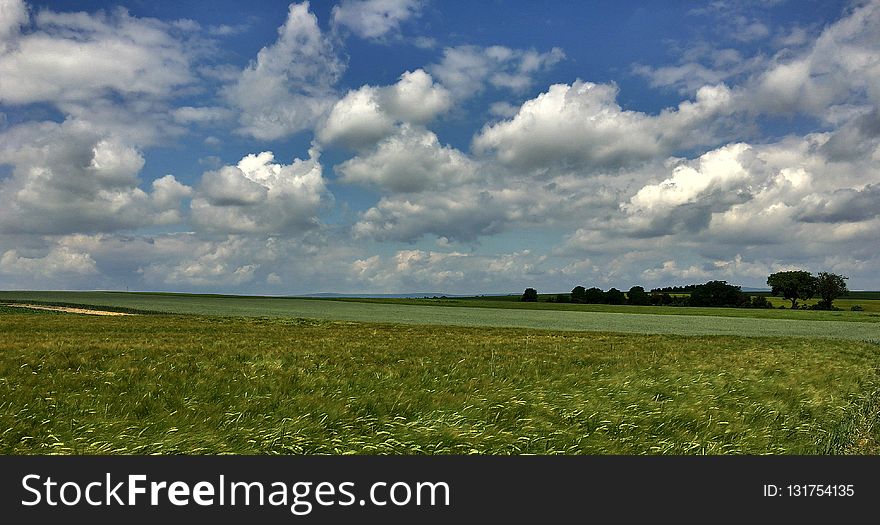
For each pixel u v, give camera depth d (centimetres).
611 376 1764
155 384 1390
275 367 1675
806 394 1570
